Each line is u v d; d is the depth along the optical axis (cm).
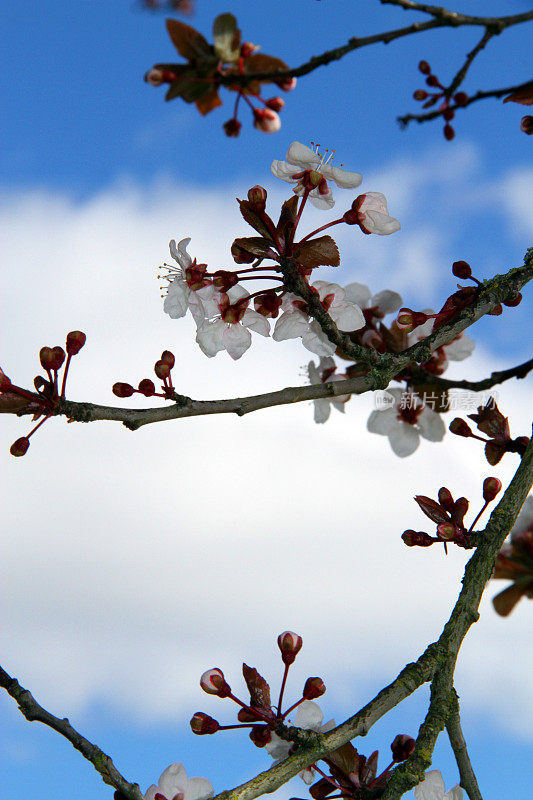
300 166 77
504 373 81
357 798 73
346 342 76
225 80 71
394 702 71
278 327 77
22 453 73
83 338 73
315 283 78
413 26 71
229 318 77
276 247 76
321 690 73
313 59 71
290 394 75
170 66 71
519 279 77
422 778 71
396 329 81
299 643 73
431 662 72
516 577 70
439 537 74
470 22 71
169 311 77
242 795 70
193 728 73
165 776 73
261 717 73
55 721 72
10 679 72
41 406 73
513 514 74
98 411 73
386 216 77
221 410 74
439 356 83
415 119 75
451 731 72
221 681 73
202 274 77
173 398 74
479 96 75
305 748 71
